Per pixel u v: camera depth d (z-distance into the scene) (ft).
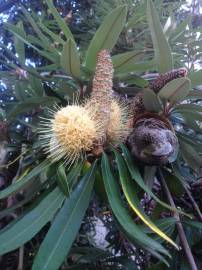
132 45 1.80
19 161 1.33
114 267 1.35
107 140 0.95
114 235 1.82
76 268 1.29
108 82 0.94
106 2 1.92
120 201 0.83
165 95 1.01
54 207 0.83
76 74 1.04
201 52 1.71
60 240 0.77
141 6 1.74
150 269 1.09
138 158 0.94
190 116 1.13
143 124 0.99
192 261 0.89
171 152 0.92
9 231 0.76
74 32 2.18
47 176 0.97
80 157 0.93
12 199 1.28
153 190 1.28
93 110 0.92
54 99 1.20
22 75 1.57
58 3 2.62
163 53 1.04
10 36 2.40
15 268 1.43
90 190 0.88
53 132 0.92
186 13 2.36
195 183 1.31
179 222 0.99
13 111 1.28
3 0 2.67
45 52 1.19
